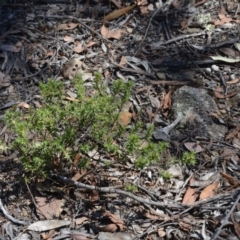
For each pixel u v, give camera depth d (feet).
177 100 5.57
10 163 5.04
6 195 4.82
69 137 4.54
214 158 5.16
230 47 6.28
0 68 5.97
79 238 4.54
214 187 4.91
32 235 4.58
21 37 6.29
